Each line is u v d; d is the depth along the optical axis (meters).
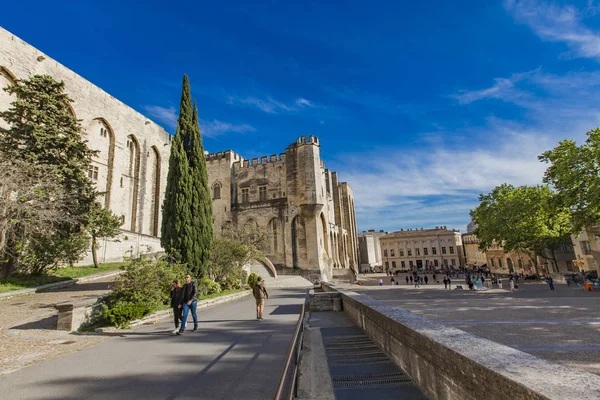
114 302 12.30
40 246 20.88
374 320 7.43
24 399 4.83
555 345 9.36
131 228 41.25
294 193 50.72
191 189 19.61
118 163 39.50
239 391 4.88
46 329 10.60
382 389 4.60
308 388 4.78
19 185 18.02
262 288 12.19
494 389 2.55
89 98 36.28
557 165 25.55
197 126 21.62
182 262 18.28
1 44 28.06
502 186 45.00
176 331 9.49
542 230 37.91
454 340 3.83
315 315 12.84
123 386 5.25
